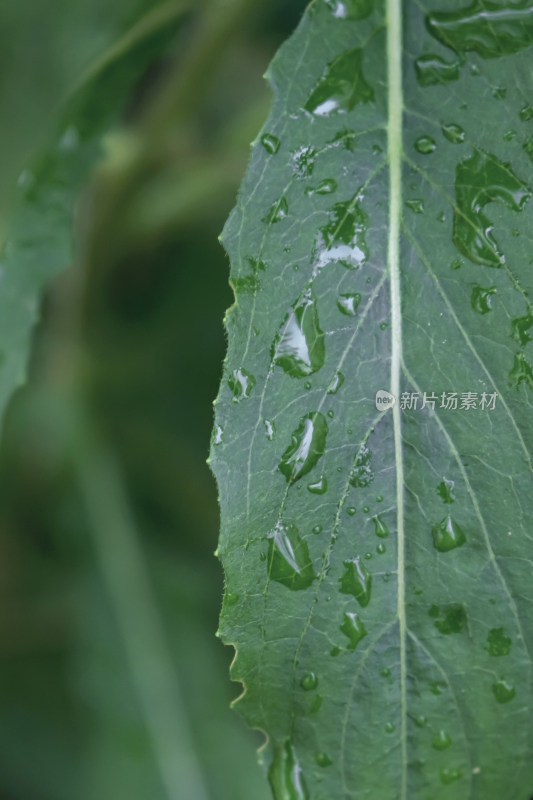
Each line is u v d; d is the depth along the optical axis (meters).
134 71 0.30
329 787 0.26
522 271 0.25
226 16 0.31
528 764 0.25
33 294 0.29
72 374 0.38
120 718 0.33
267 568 0.25
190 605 0.35
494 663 0.25
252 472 0.25
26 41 0.36
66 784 0.34
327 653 0.25
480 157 0.25
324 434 0.25
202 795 0.32
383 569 0.25
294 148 0.25
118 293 0.39
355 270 0.25
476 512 0.25
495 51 0.25
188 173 0.33
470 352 0.25
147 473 0.38
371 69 0.25
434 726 0.25
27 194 0.29
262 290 0.25
